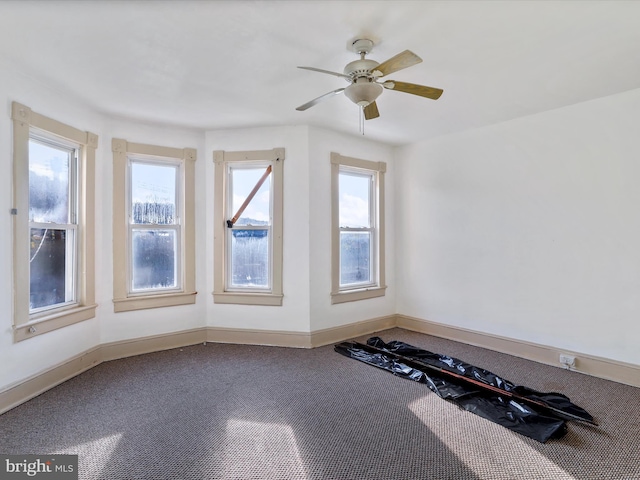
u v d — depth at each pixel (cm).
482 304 372
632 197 278
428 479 170
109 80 262
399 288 455
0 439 200
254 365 320
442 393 257
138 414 230
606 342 290
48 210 282
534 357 331
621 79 261
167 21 191
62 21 191
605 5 179
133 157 355
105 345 332
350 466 179
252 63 238
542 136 326
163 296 362
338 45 216
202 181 384
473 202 379
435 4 178
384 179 447
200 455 187
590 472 174
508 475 172
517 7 180
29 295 255
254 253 388
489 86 272
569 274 310
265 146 378
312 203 377
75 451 190
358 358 335
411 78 259
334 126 376
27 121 250
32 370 255
